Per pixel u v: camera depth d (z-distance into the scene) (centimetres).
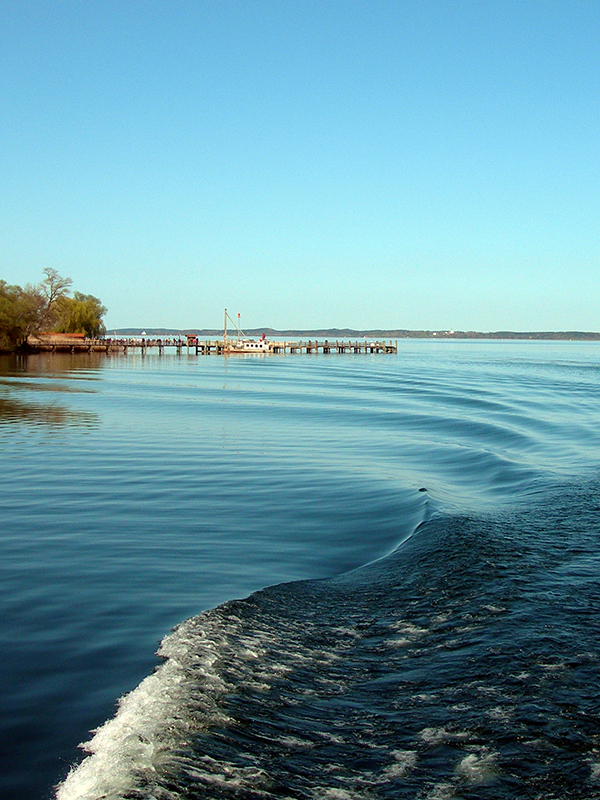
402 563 993
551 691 615
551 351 19438
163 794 469
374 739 544
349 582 925
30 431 2542
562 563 960
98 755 510
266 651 698
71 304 12750
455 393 4397
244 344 13600
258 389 4772
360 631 756
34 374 6078
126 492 1512
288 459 1956
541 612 791
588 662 669
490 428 2589
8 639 720
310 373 7038
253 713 576
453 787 485
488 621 770
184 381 5559
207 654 682
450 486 1590
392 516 1289
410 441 2316
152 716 564
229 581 923
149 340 13200
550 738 545
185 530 1197
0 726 549
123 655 680
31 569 968
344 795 475
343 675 652
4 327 9669
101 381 5397
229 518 1285
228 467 1825
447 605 824
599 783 491
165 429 2623
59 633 736
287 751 524
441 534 1112
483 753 525
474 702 599
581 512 1254
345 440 2345
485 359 12162
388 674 654
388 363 9994
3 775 486
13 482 1619
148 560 1016
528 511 1280
